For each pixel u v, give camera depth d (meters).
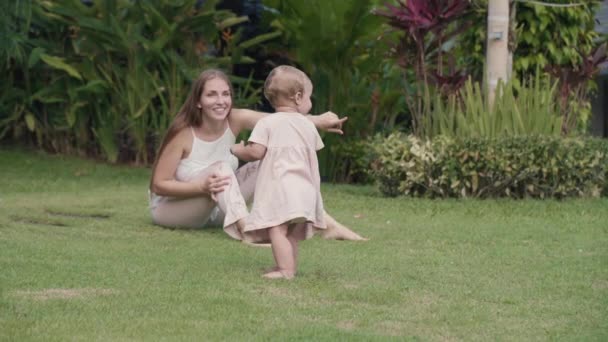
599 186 10.99
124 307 4.94
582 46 12.99
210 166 7.91
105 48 13.99
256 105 15.06
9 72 14.46
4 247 6.75
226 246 7.23
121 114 14.37
